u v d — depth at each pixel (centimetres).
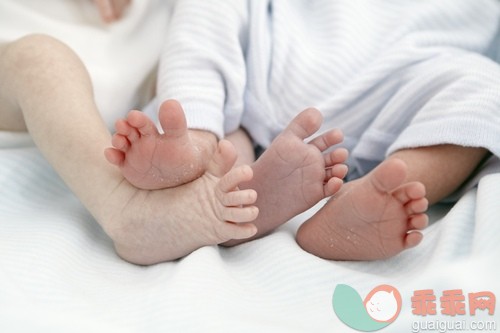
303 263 80
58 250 82
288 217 89
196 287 73
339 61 110
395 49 110
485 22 122
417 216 77
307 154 84
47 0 128
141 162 77
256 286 79
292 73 110
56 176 104
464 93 94
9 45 100
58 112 91
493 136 90
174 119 73
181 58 104
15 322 66
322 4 118
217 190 78
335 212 83
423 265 81
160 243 83
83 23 128
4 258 76
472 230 85
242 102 109
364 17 117
